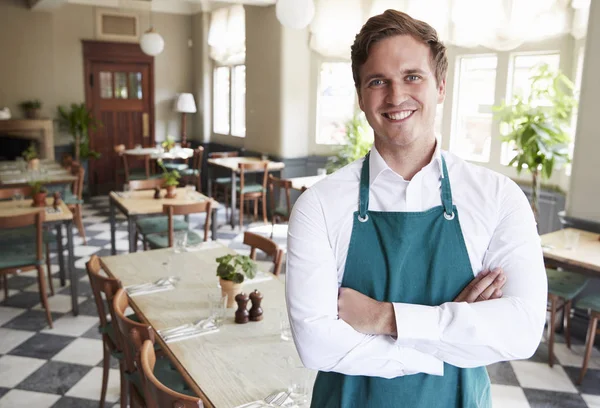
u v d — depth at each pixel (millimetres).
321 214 1123
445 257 1067
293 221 1146
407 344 1012
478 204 1072
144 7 9336
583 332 3893
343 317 1069
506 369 3469
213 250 3436
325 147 7566
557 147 4016
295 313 1087
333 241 1119
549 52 4844
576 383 3297
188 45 9844
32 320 4098
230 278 2473
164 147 8617
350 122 6434
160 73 9680
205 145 9805
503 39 5137
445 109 5848
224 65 9141
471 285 1054
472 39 5430
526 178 5082
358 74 1083
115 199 4949
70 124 8648
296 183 5930
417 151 1089
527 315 1006
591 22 3750
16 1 8320
